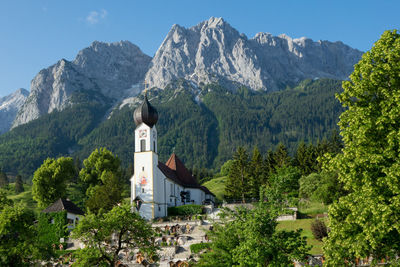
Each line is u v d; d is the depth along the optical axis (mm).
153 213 94188
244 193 113062
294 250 39906
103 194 96812
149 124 101250
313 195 81625
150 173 96938
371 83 37688
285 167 101688
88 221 47875
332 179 78875
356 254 34375
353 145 37281
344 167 37562
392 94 36344
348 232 36688
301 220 73562
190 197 116188
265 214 40875
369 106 37219
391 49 37812
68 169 119938
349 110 39219
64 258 62344
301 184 87688
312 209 80438
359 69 39375
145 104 101625
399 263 34094
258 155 120125
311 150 118375
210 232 43875
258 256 38344
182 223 82812
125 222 48812
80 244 74688
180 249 66062
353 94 39125
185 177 118750
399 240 35344
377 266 43625
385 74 37375
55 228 80625
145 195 95688
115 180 101875
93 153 131625
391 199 33688
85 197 130625
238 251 39344
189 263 50219
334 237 37375
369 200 34594
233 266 39781
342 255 36688
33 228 47875
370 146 36594
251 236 39188
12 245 45156
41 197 114812
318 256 53188
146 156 98125
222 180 177875
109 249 51312
